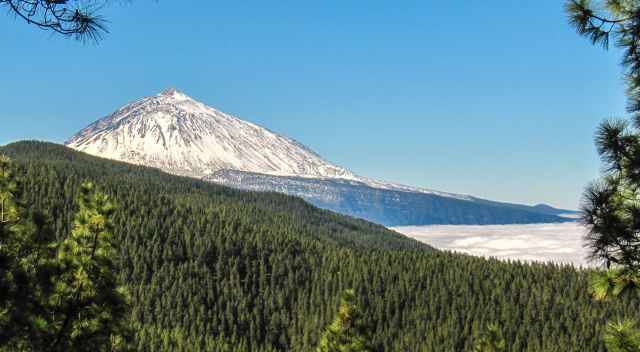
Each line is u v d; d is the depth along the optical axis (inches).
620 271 428.5
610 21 465.7
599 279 433.4
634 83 448.1
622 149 422.0
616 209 421.7
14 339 550.3
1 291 530.6
